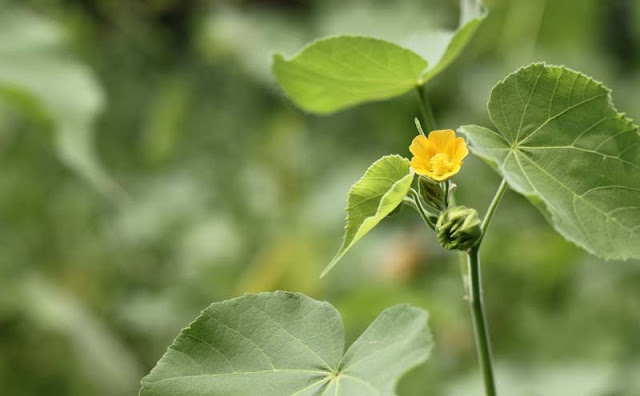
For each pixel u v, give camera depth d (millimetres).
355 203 758
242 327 758
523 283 1530
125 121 2088
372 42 841
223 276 1704
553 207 753
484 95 1735
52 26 1328
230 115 2051
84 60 2023
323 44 845
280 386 751
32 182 1847
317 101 893
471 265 781
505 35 1751
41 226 1816
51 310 1545
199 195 1881
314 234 1632
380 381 736
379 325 758
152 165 2012
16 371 1547
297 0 2043
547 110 768
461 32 847
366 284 1491
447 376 1438
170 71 2148
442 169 758
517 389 1332
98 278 1788
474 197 1603
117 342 1613
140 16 2146
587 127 765
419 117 1768
